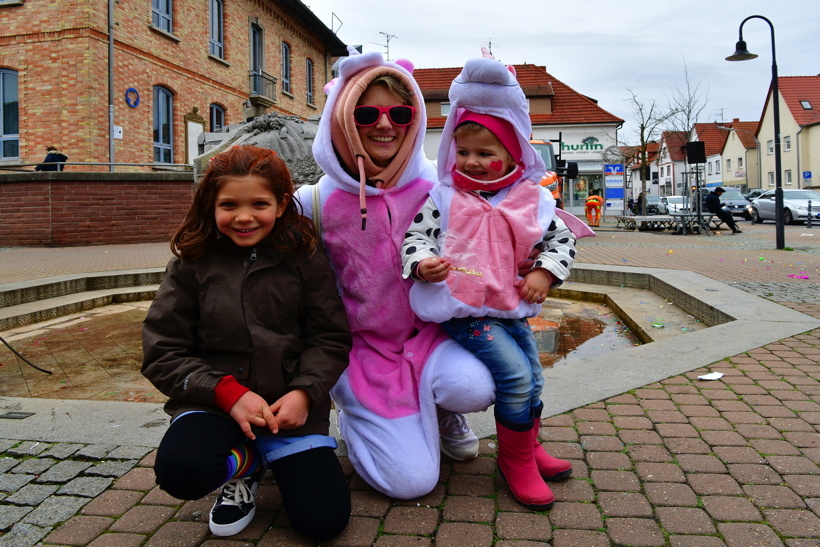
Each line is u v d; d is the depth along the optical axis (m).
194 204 1.85
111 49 15.84
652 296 6.52
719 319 4.84
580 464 2.27
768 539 1.77
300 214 2.04
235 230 1.81
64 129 15.56
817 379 3.18
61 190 12.84
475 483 2.15
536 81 35.88
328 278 1.97
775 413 2.72
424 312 2.01
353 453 2.10
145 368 1.79
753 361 3.52
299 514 1.73
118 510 1.99
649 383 3.14
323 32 29.28
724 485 2.09
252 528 1.88
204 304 1.84
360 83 1.94
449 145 2.10
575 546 1.76
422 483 1.97
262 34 24.28
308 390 1.79
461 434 2.26
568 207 34.72
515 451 2.00
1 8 15.69
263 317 1.86
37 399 2.98
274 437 1.87
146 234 13.63
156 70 17.86
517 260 2.03
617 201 32.47
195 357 1.82
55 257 10.14
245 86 22.98
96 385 3.69
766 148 49.72
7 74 16.25
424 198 2.14
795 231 18.58
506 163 2.06
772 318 4.57
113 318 5.80
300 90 28.08
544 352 4.47
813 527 1.83
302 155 5.80
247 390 1.74
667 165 70.25
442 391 1.99
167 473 1.63
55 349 4.58
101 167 15.71
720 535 1.80
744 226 22.45
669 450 2.37
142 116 17.28
